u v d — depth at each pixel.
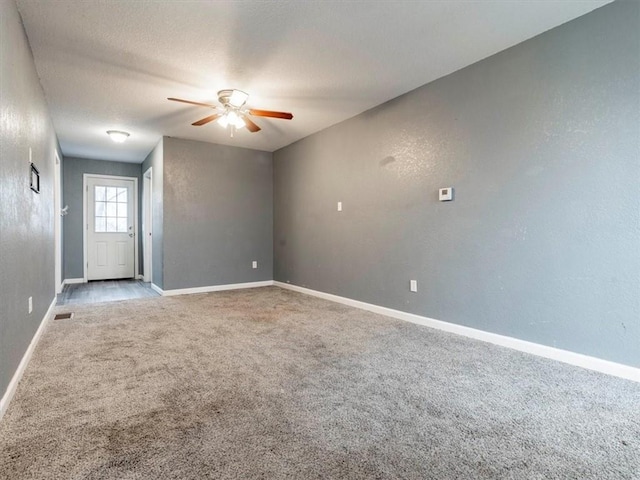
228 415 1.75
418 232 3.52
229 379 2.18
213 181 5.54
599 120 2.30
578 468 1.37
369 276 4.11
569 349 2.45
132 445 1.50
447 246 3.24
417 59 2.95
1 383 1.71
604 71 2.28
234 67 3.05
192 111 4.06
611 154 2.25
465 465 1.39
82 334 3.12
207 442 1.52
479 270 2.99
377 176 3.98
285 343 2.89
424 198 3.45
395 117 3.75
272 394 1.98
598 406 1.85
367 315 3.87
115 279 6.86
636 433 1.61
